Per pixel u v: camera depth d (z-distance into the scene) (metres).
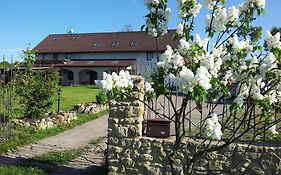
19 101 12.14
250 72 3.28
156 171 6.47
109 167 6.81
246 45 3.62
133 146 6.64
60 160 8.24
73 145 10.01
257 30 3.62
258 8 3.52
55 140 10.55
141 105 6.66
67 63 45.62
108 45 47.81
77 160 8.39
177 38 3.66
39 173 7.27
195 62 3.31
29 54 12.56
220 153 6.00
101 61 46.31
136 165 6.62
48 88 12.62
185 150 6.16
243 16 3.59
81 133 11.78
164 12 3.62
